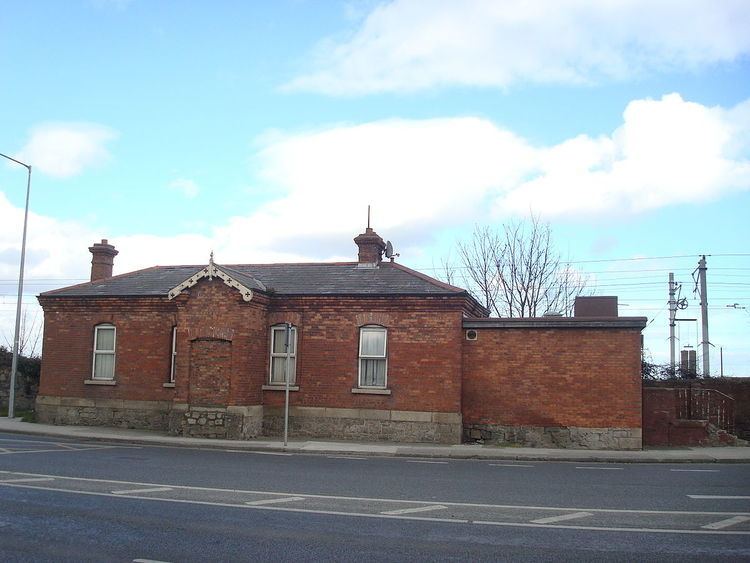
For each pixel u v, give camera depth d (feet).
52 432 71.82
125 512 31.32
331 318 73.51
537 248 123.24
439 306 70.49
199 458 54.13
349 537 27.40
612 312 76.54
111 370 81.00
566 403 68.33
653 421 71.41
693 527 30.32
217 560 23.81
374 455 60.85
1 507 32.01
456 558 24.56
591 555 25.26
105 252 92.68
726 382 82.33
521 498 37.35
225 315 71.15
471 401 70.49
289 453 61.11
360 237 80.53
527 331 69.97
